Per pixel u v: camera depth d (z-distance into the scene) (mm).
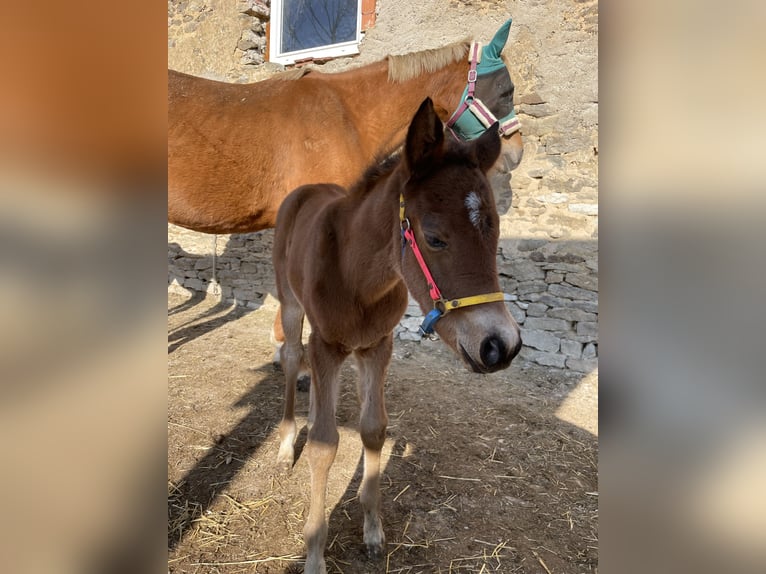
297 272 2359
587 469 2754
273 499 2340
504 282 4488
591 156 4047
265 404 3369
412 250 1554
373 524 2041
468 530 2199
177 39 6027
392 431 3072
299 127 3324
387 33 4750
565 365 4238
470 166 1542
